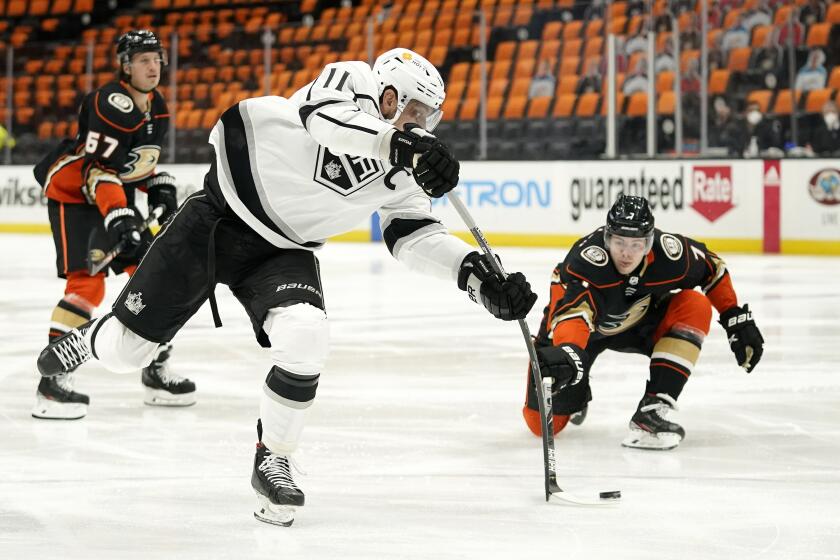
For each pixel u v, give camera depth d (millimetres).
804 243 30766
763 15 31719
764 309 19641
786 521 7617
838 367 14125
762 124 31641
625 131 33219
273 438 7609
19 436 10508
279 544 7145
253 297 7727
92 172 11211
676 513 7832
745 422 11102
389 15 45031
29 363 14734
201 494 8438
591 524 7570
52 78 40656
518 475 9016
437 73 7523
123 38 11344
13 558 6848
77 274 11477
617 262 9531
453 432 10680
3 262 29781
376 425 10984
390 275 25953
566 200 33719
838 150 30953
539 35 36062
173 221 7859
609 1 34875
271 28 39594
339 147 6953
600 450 9938
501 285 7805
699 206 31922
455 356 15211
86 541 7219
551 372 8656
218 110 39094
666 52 32531
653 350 10359
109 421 11250
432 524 7594
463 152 36312
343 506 8078
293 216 7504
